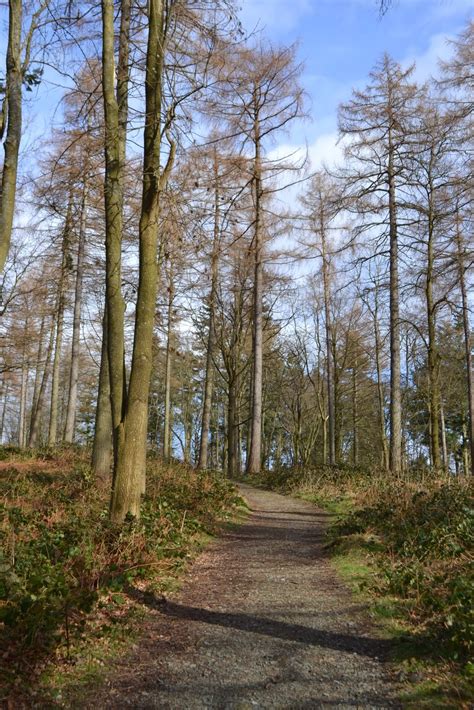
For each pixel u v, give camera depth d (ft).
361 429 130.00
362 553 25.07
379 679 12.87
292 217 64.08
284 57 54.54
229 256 62.23
